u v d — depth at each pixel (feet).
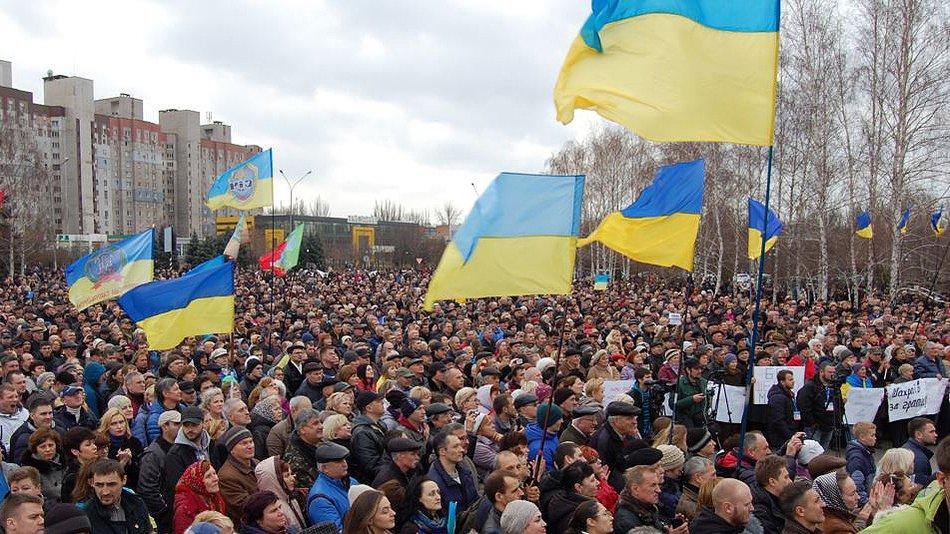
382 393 31.58
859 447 26.58
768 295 127.65
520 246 22.29
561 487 20.75
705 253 154.71
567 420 29.45
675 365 38.63
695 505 21.17
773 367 39.01
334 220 350.43
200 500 20.03
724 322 63.46
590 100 20.31
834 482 20.25
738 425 38.52
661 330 54.60
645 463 20.27
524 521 16.83
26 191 194.39
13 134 204.23
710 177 134.72
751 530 19.26
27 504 15.93
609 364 41.47
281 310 80.38
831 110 103.76
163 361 38.17
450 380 34.81
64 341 47.11
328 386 31.76
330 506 20.22
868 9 95.86
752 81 20.17
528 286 22.22
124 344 49.19
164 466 22.86
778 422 35.55
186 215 395.96
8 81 336.08
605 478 23.61
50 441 22.52
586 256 213.25
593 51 20.59
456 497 21.86
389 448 22.20
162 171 390.01
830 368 38.19
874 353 44.65
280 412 28.76
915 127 91.45
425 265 246.88
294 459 23.18
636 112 20.01
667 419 27.63
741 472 23.18
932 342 46.01
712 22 20.34
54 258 213.87
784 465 20.86
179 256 268.00
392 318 73.20
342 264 281.54
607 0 20.31
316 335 57.41
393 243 331.57
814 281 135.54
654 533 16.94
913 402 39.27
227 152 422.41
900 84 90.74
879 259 113.39
